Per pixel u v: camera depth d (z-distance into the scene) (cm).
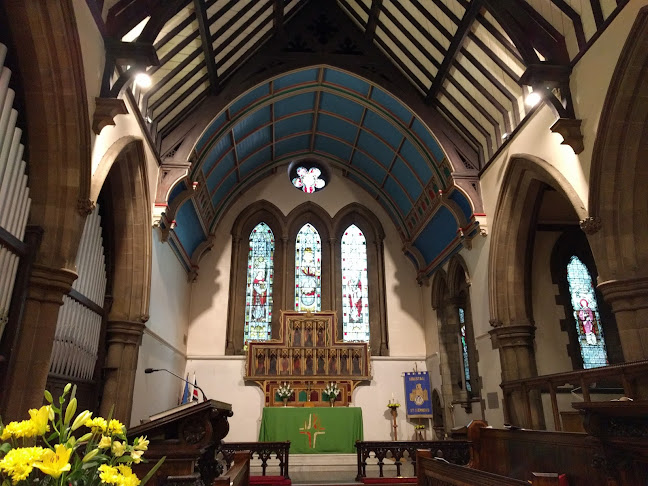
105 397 811
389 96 1179
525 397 888
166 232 1033
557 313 1069
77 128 606
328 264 1542
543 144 857
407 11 1027
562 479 464
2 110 510
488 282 1033
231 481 394
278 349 1362
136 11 750
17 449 179
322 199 1614
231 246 1523
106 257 881
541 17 838
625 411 360
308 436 1173
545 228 1136
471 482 372
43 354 559
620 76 661
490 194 1050
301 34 1177
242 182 1527
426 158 1206
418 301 1526
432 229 1352
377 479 865
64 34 561
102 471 197
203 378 1361
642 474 392
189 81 993
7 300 527
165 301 1090
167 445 394
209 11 880
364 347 1391
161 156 998
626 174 704
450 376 1309
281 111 1332
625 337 675
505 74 942
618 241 707
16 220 551
